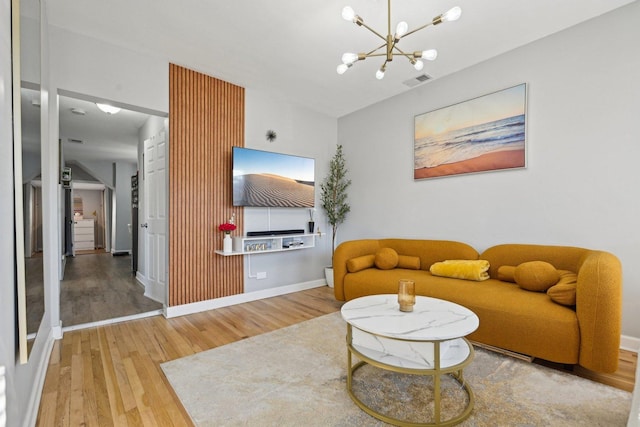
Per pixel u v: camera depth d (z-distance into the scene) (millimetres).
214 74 3543
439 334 1552
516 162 3000
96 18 2529
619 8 2441
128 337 2678
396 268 3625
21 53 1539
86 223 9922
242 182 3729
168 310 3238
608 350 1836
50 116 2582
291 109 4395
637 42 2367
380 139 4355
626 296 2398
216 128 3633
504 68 3094
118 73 2945
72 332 2787
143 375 2031
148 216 3949
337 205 4914
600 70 2533
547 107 2818
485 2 2354
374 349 1881
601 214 2525
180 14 2482
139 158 5035
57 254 2648
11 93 1354
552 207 2789
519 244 2947
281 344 2523
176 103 3322
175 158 3320
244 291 3865
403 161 4059
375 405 1702
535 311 2117
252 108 3969
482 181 3281
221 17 2523
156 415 1627
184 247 3369
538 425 1525
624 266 2412
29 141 1681
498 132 3127
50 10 2418
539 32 2760
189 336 2703
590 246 2578
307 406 1698
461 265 2975
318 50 3035
